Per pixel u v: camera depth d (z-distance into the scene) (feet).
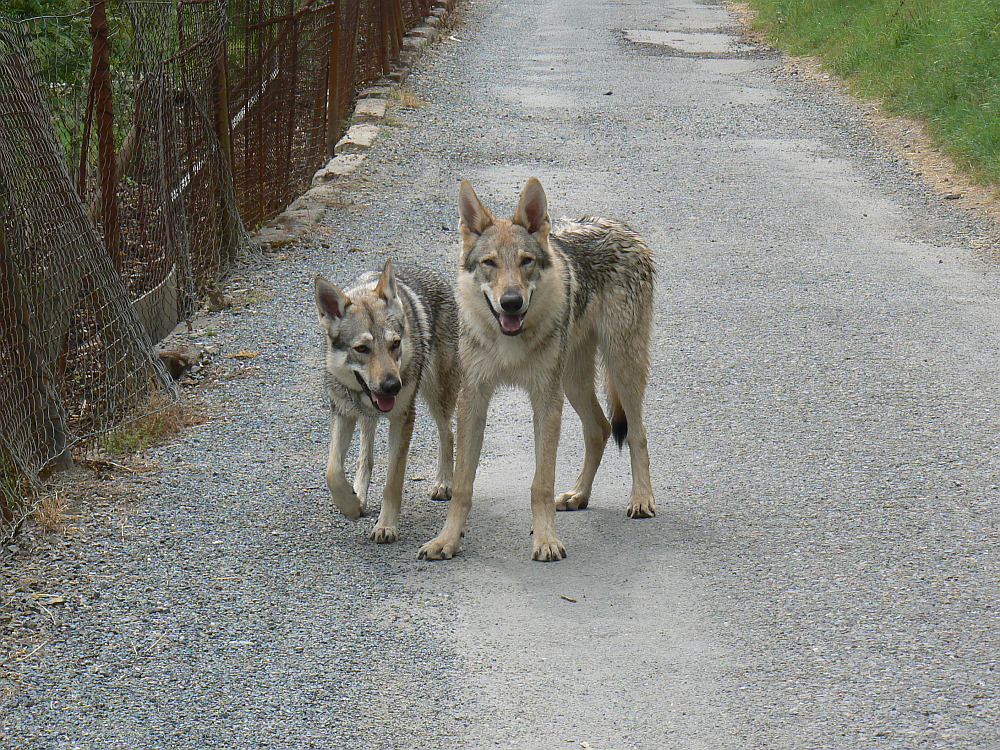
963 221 42.29
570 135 56.44
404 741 14.06
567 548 19.66
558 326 19.69
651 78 72.49
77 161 27.99
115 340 24.34
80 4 31.96
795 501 21.18
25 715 14.40
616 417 22.08
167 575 18.21
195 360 27.86
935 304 33.27
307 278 34.86
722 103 64.59
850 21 78.59
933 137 53.83
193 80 32.27
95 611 16.99
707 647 16.21
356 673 15.55
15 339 20.51
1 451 19.53
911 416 25.21
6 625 16.47
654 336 30.83
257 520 20.47
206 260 33.88
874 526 20.02
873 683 15.16
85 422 23.89
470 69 75.10
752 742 13.99
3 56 21.29
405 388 20.17
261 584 18.08
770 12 94.43
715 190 46.70
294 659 15.87
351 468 23.27
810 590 17.81
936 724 14.23
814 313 32.55
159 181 29.66
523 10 107.45
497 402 27.25
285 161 43.32
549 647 16.25
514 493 22.20
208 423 24.75
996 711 14.46
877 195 46.09
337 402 20.70
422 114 60.29
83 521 19.97
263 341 29.63
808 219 42.65
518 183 47.06
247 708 14.67
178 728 14.21
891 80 63.46
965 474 22.11
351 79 58.75
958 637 16.28
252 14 37.83
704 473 22.65
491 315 19.42
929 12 68.54
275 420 24.98
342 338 20.06
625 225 22.29
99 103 26.66
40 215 21.77
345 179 47.09
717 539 19.76
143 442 23.39
